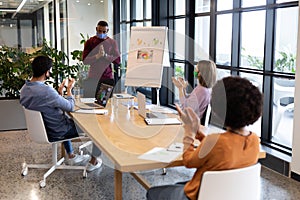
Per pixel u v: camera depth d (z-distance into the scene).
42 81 3.56
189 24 6.13
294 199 3.27
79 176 3.85
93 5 7.83
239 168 1.82
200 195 1.78
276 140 4.39
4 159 4.43
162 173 3.88
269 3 4.20
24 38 6.93
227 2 5.05
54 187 3.58
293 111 3.81
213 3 5.27
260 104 1.78
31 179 3.80
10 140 5.29
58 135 3.65
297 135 3.64
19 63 6.07
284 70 4.16
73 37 7.68
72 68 6.29
